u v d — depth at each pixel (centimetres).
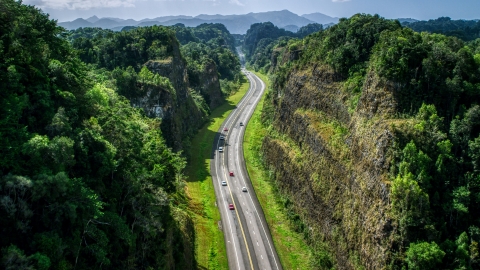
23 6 5747
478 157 4347
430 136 4575
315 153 6800
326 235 5825
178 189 7362
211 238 6475
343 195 5591
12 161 3453
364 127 5431
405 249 4091
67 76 5234
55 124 4122
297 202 7062
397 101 5109
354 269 4853
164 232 5134
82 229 3728
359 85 6425
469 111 4606
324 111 7294
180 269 5300
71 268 3469
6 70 4094
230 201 7762
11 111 3753
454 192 4234
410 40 5547
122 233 4025
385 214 4372
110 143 4791
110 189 4556
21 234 3244
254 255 6056
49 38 6000
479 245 3909
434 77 5050
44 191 3294
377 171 4784
